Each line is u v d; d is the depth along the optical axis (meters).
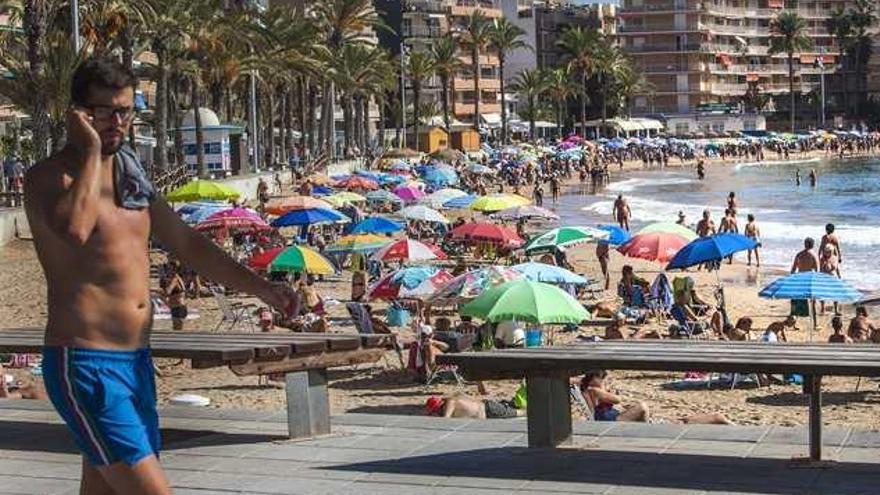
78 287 5.45
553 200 99.62
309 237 50.44
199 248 5.92
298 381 11.36
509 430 11.38
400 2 192.62
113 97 5.30
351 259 44.56
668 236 35.16
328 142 119.94
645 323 33.31
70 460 10.78
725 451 10.23
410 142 178.00
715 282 44.78
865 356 9.48
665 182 132.50
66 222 5.07
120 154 5.58
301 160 115.06
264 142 123.94
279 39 94.06
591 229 40.78
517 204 52.44
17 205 55.50
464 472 9.80
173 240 5.87
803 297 26.64
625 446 10.53
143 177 5.65
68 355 5.43
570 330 31.88
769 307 37.69
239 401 22.20
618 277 45.72
